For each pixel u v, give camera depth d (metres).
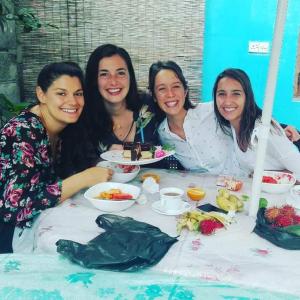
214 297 1.18
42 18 4.51
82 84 2.07
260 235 1.53
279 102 4.46
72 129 2.29
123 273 1.31
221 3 4.30
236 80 2.28
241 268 1.33
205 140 2.53
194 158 2.60
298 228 1.48
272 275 1.29
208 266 1.34
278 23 1.49
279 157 2.34
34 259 1.41
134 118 2.70
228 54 4.40
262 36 4.29
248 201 1.90
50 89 1.98
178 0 4.26
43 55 4.60
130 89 2.64
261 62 4.35
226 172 2.55
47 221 1.71
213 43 4.40
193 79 4.43
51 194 1.86
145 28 4.39
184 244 1.48
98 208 1.80
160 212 1.75
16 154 1.85
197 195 1.90
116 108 2.64
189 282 1.26
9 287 1.25
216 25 4.36
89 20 4.46
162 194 1.85
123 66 2.52
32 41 4.57
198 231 1.57
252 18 4.28
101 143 2.60
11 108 3.42
